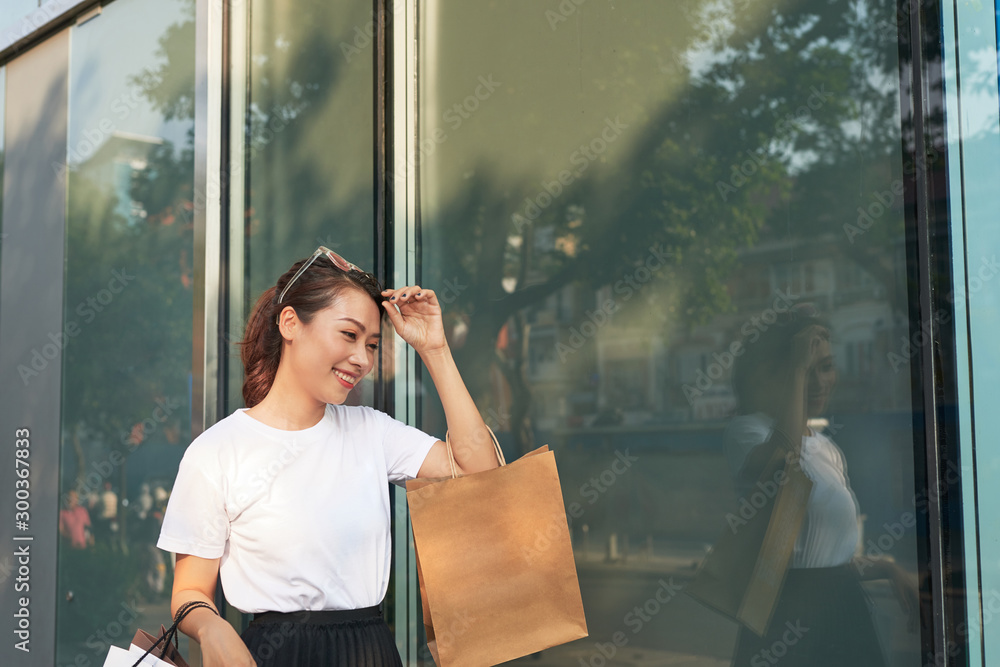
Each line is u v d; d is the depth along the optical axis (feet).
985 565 5.48
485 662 5.69
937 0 5.75
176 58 10.52
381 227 8.59
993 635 5.44
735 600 6.54
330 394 5.75
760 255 6.56
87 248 11.57
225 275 9.43
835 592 6.09
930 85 5.77
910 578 5.79
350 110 8.95
